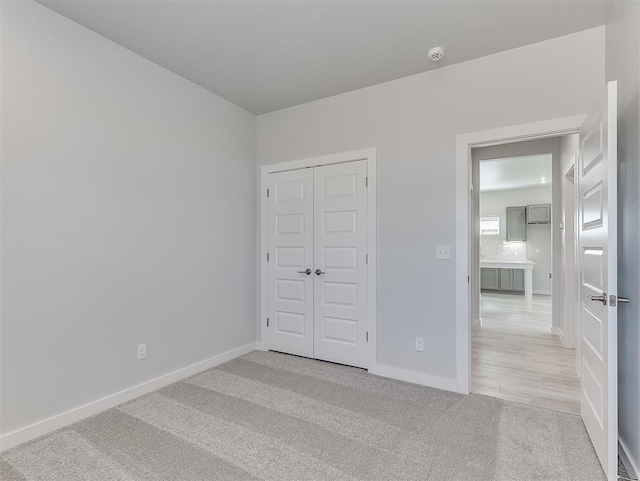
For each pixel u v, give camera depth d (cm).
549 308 633
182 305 299
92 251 236
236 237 357
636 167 175
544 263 798
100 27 232
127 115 258
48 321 214
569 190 393
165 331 285
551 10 213
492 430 215
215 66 283
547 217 787
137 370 264
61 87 220
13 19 198
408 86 297
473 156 495
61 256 220
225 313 343
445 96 281
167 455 189
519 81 254
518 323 516
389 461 184
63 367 221
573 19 222
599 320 183
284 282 368
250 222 376
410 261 294
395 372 299
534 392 273
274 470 177
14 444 198
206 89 322
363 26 230
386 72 291
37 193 209
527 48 251
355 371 316
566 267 394
